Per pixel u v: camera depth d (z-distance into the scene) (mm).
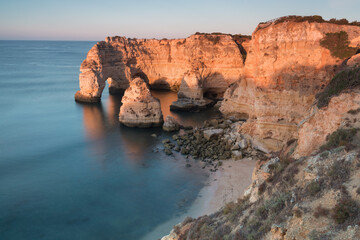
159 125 62375
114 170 40719
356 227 9336
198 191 33844
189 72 81812
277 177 16031
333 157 13297
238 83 65625
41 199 33000
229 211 18203
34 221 28844
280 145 42094
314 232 10180
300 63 40156
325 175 12406
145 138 55031
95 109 79438
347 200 10266
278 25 41375
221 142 47750
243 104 60719
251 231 13203
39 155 46500
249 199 17281
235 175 36844
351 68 21719
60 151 48375
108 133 58406
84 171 40594
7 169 41062
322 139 18891
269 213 13398
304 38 39312
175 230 20891
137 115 61562
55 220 29078
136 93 61188
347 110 18453
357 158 12078
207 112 75438
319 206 10938
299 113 40906
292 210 11797
